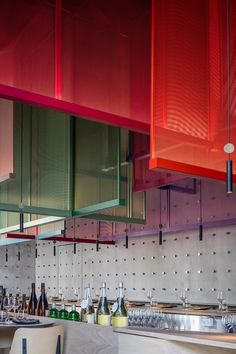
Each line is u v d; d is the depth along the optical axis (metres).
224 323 4.50
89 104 4.78
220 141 4.56
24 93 3.82
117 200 6.89
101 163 7.39
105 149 7.38
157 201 12.02
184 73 4.35
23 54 4.63
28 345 3.94
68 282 15.70
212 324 5.71
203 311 7.79
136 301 12.42
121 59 5.17
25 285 17.42
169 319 5.67
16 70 4.55
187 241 11.08
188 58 4.43
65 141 7.90
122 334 3.49
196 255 10.80
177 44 4.36
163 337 3.05
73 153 7.91
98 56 4.99
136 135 8.21
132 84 5.20
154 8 4.18
